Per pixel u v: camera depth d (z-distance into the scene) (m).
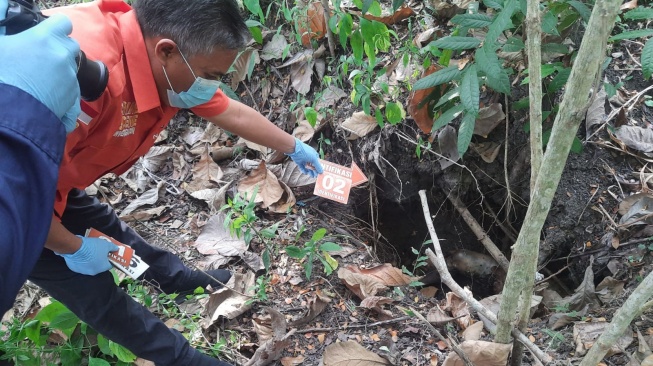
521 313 1.56
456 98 2.34
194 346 1.93
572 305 2.11
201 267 2.23
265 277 2.19
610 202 2.38
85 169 1.46
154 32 1.33
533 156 1.38
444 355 1.88
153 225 2.44
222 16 1.32
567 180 2.47
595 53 1.02
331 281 2.18
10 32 0.98
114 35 1.32
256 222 2.43
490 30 1.88
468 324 1.97
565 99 1.10
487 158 2.53
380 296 2.09
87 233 1.53
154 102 1.40
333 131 2.69
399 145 2.62
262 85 2.86
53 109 0.97
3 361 1.78
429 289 2.75
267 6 2.97
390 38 2.76
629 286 2.09
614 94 2.30
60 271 1.47
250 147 2.69
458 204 2.72
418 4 2.84
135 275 1.55
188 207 2.53
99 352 1.90
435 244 1.73
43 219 0.94
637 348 1.78
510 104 2.48
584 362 1.36
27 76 0.93
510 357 1.73
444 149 2.55
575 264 2.38
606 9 0.97
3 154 0.88
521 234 1.34
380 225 2.88
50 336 1.91
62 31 1.01
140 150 1.59
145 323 1.65
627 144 2.42
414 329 1.97
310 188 2.60
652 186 2.35
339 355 1.83
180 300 2.11
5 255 0.86
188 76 1.41
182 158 2.70
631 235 2.26
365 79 2.64
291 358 1.90
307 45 2.81
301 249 2.16
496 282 2.80
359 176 2.34
